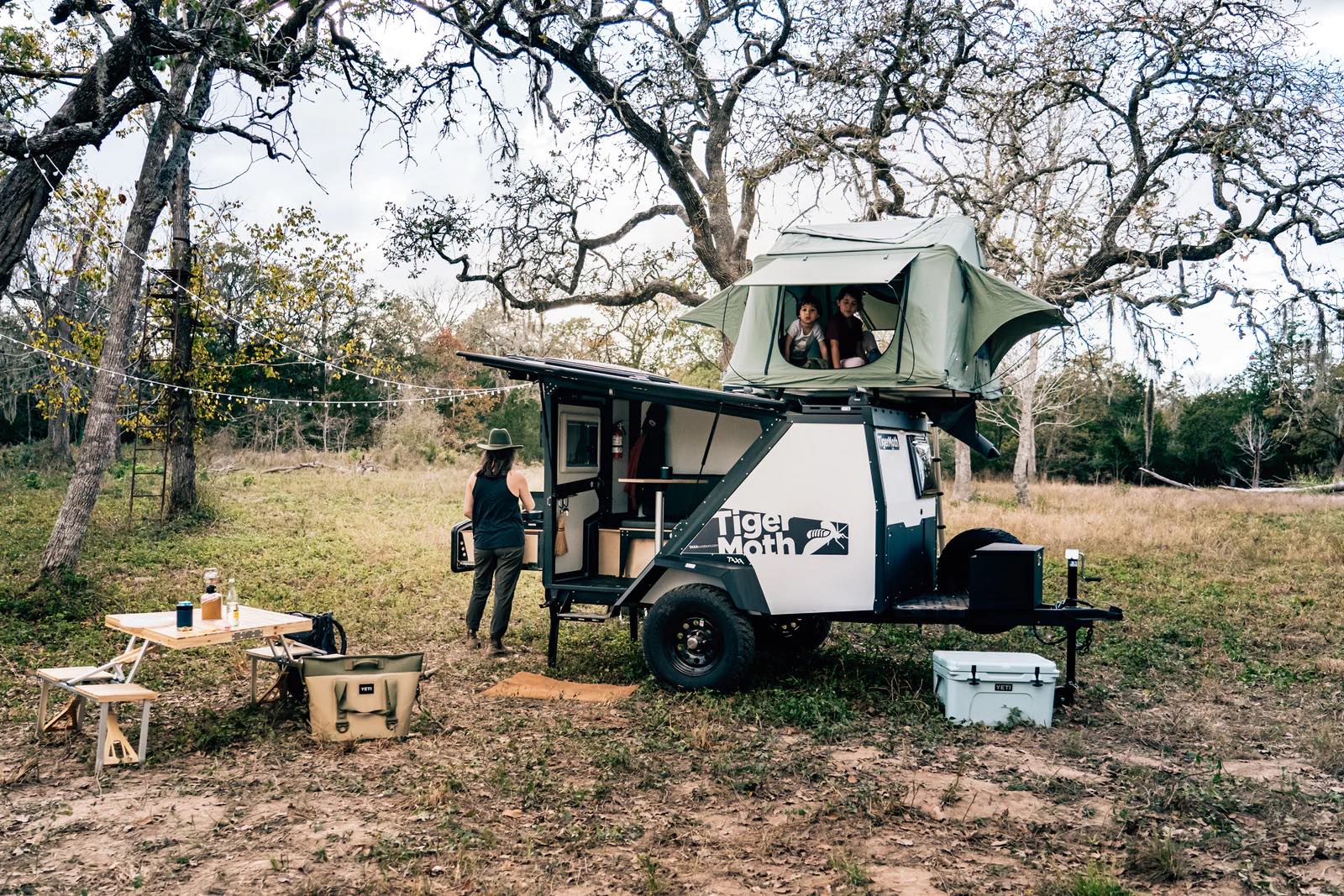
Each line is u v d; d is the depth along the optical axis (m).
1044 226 16.22
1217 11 15.40
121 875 4.66
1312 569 15.30
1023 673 7.40
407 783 5.97
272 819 5.37
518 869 4.76
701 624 8.09
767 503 8.03
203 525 17.97
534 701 7.89
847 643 10.12
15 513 18.91
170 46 10.89
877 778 6.16
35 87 14.95
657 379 9.72
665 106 16.53
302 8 12.30
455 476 32.56
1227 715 7.89
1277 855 5.07
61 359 20.28
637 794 5.83
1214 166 15.83
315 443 45.62
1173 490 35.03
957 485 28.69
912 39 15.28
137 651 6.82
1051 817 5.55
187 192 17.98
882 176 15.99
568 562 9.16
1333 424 36.28
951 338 8.29
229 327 21.33
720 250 18.08
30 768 6.12
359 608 11.58
